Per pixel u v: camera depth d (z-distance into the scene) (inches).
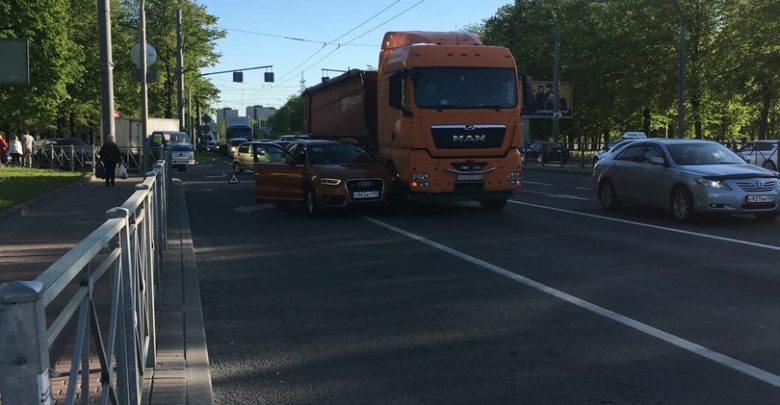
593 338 233.8
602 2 2091.5
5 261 364.5
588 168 1539.1
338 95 789.9
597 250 403.5
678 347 222.5
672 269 345.1
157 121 1732.3
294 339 237.1
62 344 112.9
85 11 1946.4
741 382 191.2
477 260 375.6
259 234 488.7
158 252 301.4
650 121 2176.4
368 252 407.2
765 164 1184.8
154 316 227.6
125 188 856.9
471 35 649.6
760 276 326.0
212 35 2282.2
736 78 1574.8
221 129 4183.1
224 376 200.8
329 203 577.6
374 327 250.7
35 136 2449.6
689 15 1707.7
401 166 585.9
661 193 551.8
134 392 155.8
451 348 225.5
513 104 582.9
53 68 1358.3
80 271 103.5
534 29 2321.6
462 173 571.2
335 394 186.7
